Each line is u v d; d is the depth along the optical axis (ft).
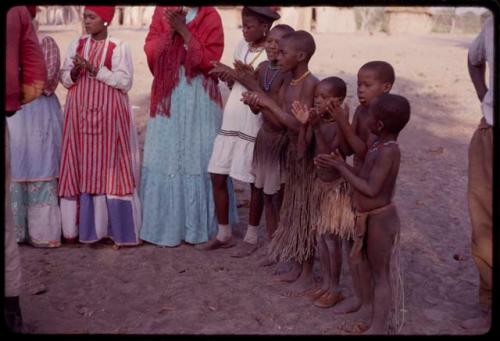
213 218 18.08
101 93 17.15
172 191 17.66
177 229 17.79
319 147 13.46
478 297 14.75
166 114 17.43
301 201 14.35
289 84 14.80
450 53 55.52
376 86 12.73
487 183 12.99
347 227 13.12
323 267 14.34
